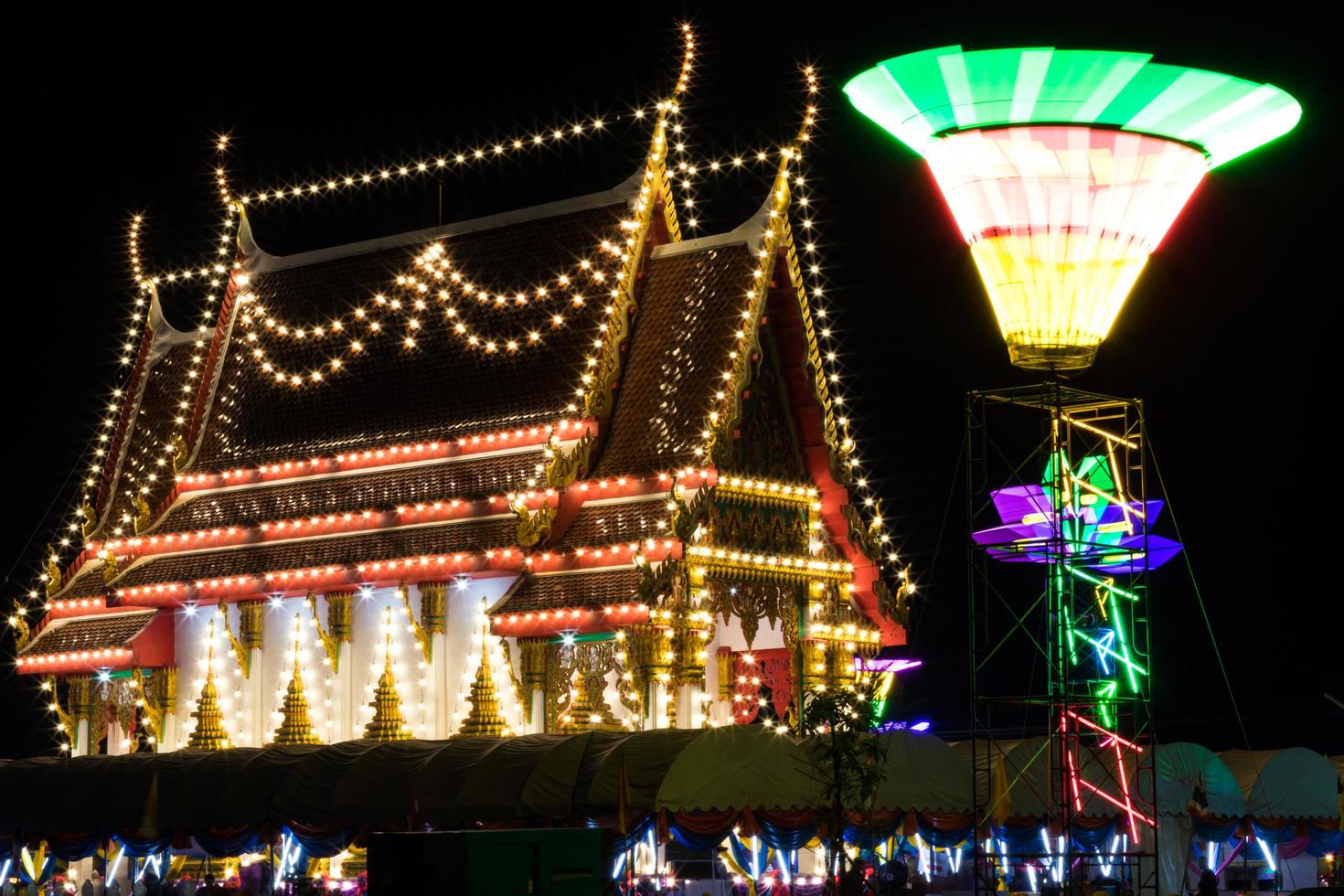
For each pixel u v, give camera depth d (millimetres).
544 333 46875
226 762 40156
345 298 51031
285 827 38875
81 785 41156
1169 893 37062
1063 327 34219
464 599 44625
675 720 41031
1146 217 34156
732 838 41562
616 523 42844
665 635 40875
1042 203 33531
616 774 34656
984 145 33562
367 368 49656
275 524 48094
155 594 49219
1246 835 38594
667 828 34219
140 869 47531
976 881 34844
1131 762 36969
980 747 37625
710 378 43812
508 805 35469
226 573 48094
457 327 48500
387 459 47562
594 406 44438
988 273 34594
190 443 51906
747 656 46438
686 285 45875
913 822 35281
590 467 44156
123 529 51906
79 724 50750
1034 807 35625
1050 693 34938
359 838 37625
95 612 51406
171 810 39719
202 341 54688
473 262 49156
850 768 33969
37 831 41125
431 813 36344
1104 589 39469
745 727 34969
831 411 46094
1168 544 38219
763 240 45000
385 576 45344
